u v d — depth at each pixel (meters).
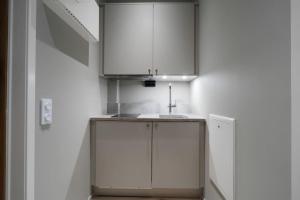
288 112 0.73
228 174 1.25
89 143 1.91
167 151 1.93
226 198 1.28
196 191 1.99
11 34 0.81
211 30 1.69
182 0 2.46
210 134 1.68
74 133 1.49
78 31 1.50
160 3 2.20
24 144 0.81
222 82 1.40
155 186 1.93
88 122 1.86
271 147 0.82
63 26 1.25
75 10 1.19
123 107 2.62
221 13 1.43
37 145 0.96
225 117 1.34
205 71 1.89
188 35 2.20
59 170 1.23
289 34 0.72
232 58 1.23
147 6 2.20
